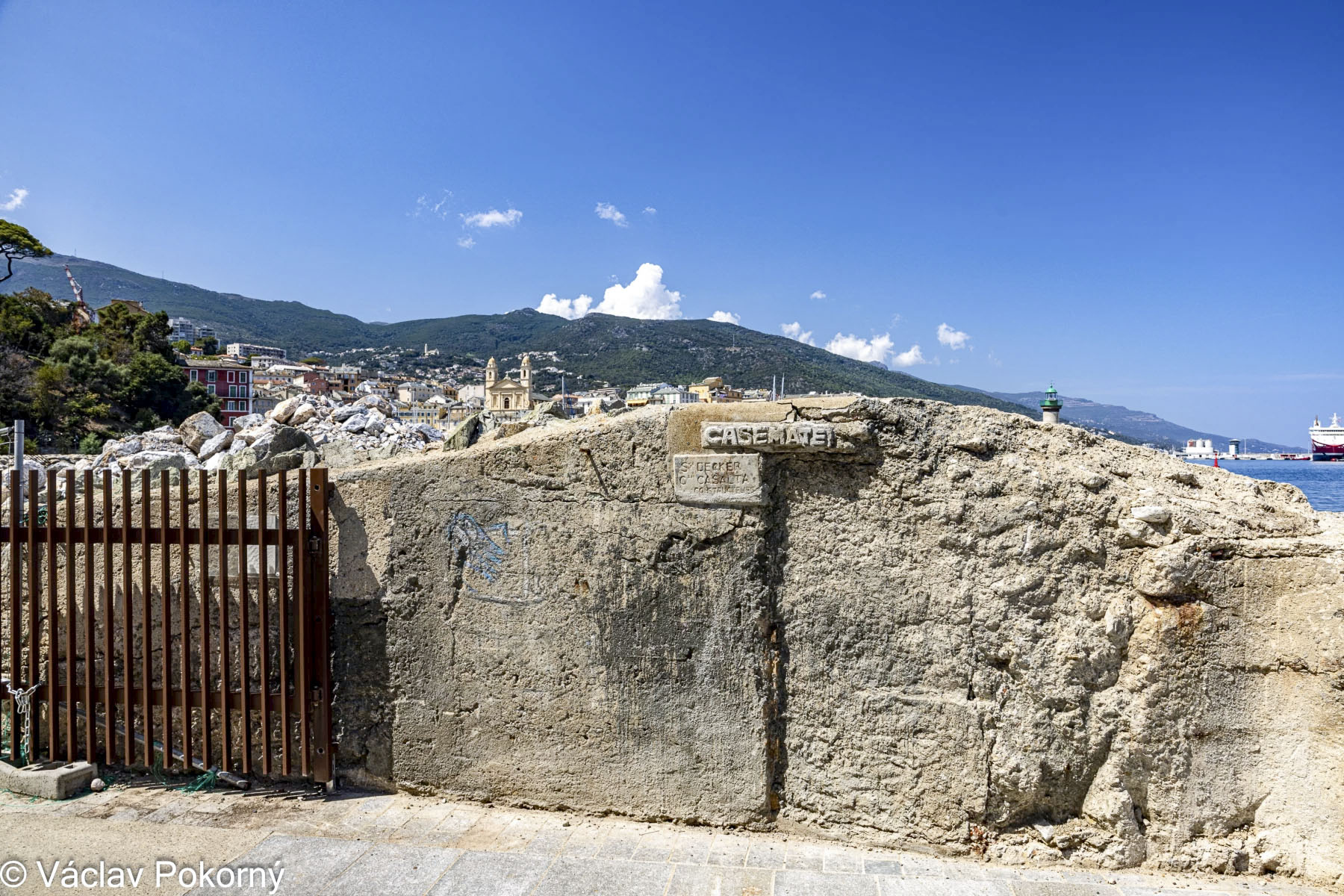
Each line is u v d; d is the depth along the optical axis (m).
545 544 4.12
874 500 3.82
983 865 3.69
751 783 3.94
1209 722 3.60
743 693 3.93
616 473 4.03
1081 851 3.68
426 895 3.45
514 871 3.62
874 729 3.83
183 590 4.21
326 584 4.29
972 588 3.72
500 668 4.20
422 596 4.27
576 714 4.12
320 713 4.29
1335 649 3.43
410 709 4.31
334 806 4.23
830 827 3.90
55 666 4.45
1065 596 3.68
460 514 4.21
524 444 4.14
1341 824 3.41
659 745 4.04
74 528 4.30
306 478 4.31
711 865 3.67
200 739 4.54
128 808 4.19
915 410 3.79
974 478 3.73
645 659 4.03
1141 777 3.65
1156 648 3.58
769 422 3.86
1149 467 3.89
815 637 3.89
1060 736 3.68
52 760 4.46
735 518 3.91
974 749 3.71
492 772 4.23
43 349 39.09
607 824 4.05
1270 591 3.55
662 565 3.99
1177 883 3.51
